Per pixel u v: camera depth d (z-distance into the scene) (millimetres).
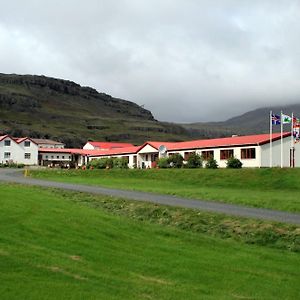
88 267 11898
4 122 179500
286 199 27812
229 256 15438
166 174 49062
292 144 54031
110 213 22344
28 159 103812
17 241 13336
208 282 12195
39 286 9688
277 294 11773
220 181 42281
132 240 16078
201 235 19031
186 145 66125
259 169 43719
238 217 21797
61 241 14219
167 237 17578
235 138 60875
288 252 17281
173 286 11438
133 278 11648
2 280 9758
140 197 28984
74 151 108562
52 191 30969
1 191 24172
